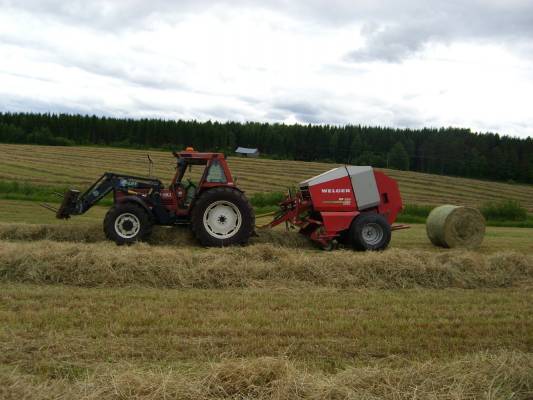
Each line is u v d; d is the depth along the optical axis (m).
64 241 10.83
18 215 15.95
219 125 69.12
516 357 4.52
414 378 4.20
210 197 10.67
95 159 42.28
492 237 16.20
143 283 7.67
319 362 4.76
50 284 7.50
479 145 59.69
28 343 4.93
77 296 6.69
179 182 11.08
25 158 40.88
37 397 3.75
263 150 65.25
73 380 4.20
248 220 10.83
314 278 8.22
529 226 24.62
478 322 6.11
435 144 60.56
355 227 11.21
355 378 4.13
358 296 7.29
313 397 3.87
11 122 70.88
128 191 11.02
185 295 6.92
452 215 12.77
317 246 11.64
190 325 5.62
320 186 11.32
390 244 13.33
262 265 8.30
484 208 26.31
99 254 8.08
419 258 9.09
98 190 11.12
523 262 9.22
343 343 5.28
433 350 5.18
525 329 5.88
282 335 5.46
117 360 4.62
